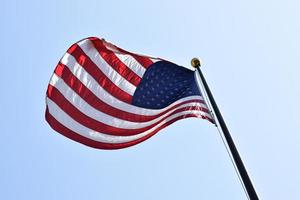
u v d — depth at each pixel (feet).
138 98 35.96
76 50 36.17
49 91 35.04
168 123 35.73
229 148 26.00
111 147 36.06
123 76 36.45
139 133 36.37
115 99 35.99
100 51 36.73
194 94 34.99
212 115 32.86
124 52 36.42
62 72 35.68
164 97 35.63
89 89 35.94
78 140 35.19
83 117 35.47
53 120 34.78
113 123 35.78
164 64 36.35
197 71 33.71
